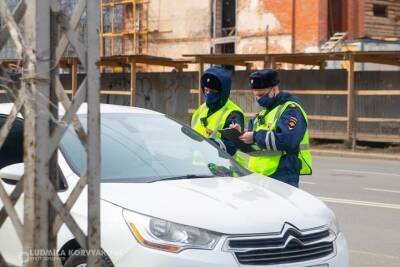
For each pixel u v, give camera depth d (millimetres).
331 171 28094
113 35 65750
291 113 10016
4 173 7965
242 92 43125
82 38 5387
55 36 5203
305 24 52906
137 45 63906
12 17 5156
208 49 59625
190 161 9398
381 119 38094
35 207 5141
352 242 13727
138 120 10047
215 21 59094
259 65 52250
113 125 9562
